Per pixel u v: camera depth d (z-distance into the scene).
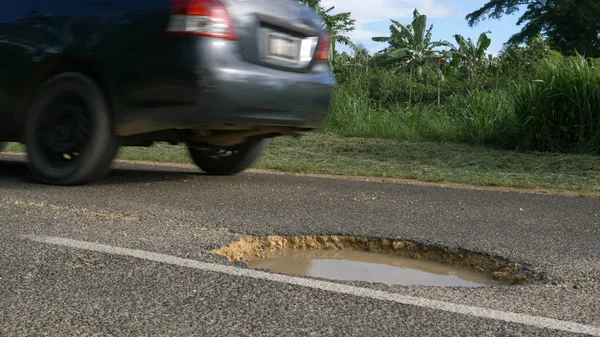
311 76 4.45
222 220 3.48
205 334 1.85
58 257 2.60
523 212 4.14
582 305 2.21
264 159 7.20
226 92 3.97
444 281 2.71
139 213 3.59
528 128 8.28
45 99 4.50
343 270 2.83
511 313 2.10
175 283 2.31
